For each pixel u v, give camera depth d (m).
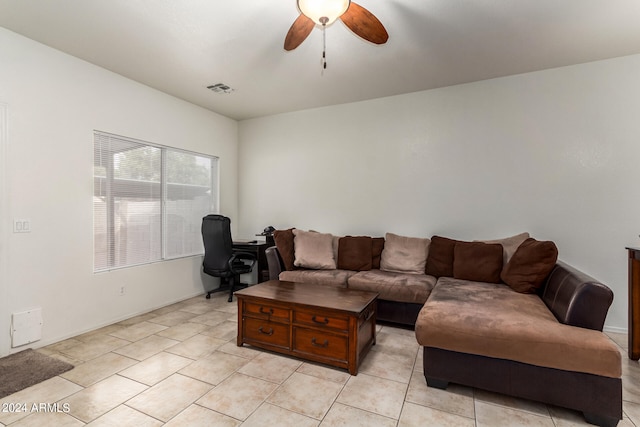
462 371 2.02
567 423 1.75
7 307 2.52
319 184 4.48
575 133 3.17
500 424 1.74
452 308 2.21
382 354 2.60
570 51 2.89
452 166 3.70
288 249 3.90
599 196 3.09
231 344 2.78
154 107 3.76
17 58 2.57
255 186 4.98
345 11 1.88
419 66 3.19
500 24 2.45
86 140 3.07
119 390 2.05
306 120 4.57
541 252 2.62
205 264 4.17
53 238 2.81
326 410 1.86
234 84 3.64
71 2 2.17
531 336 1.84
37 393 2.00
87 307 3.06
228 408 1.87
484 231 3.55
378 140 4.09
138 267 3.58
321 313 2.40
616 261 3.03
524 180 3.37
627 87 2.99
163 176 3.96
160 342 2.81
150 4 2.20
